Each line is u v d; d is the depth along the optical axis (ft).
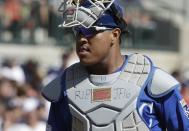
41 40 107.14
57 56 106.32
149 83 26.96
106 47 27.12
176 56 125.90
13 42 104.32
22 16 106.11
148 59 27.63
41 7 107.34
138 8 120.67
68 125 28.25
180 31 128.57
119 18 27.40
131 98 26.76
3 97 71.41
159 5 126.52
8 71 85.25
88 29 26.84
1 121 63.98
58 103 28.27
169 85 26.84
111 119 26.86
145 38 120.47
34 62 90.79
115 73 27.30
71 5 26.89
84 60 27.12
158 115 27.32
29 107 66.18
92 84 27.43
